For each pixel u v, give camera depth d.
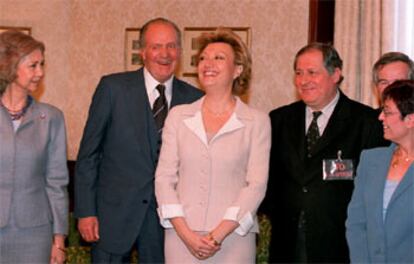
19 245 2.90
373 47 4.38
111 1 5.38
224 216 2.84
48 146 3.01
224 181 2.88
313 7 4.68
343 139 3.00
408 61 3.11
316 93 2.99
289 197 3.03
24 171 2.89
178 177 2.97
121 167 3.25
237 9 4.95
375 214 2.66
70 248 4.55
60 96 5.51
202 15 5.05
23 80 2.85
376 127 3.00
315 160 3.00
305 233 2.97
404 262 2.59
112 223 3.23
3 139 2.85
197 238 2.80
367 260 2.70
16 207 2.88
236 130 2.93
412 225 2.58
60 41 5.52
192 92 3.42
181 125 2.98
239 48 3.03
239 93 3.10
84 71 5.48
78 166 3.30
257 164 2.92
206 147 2.90
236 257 2.87
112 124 3.27
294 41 4.79
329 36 4.68
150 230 3.25
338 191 2.96
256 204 2.85
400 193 2.61
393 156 2.73
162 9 5.20
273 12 4.84
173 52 3.32
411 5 4.34
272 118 3.20
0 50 2.82
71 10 5.50
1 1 5.45
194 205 2.88
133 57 5.32
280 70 4.82
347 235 2.76
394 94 2.62
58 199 3.04
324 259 2.94
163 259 3.27
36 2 5.47
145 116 3.27
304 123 3.10
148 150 3.24
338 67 3.03
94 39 5.45
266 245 4.32
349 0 4.45
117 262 3.27
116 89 3.29
